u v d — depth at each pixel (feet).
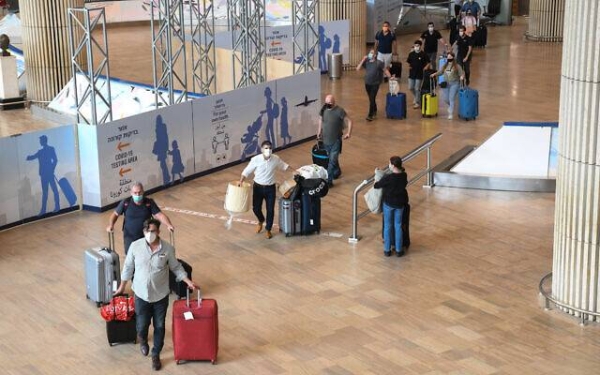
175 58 61.82
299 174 45.68
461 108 68.44
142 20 119.03
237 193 44.86
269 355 33.40
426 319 36.14
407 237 42.96
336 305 37.52
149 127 51.75
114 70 86.99
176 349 32.65
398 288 39.14
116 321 34.04
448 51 70.13
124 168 50.55
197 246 44.34
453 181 52.95
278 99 60.85
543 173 53.16
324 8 89.61
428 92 70.85
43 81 74.43
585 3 32.96
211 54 74.74
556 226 36.35
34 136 47.32
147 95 64.64
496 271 40.86
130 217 38.04
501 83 82.07
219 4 109.70
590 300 35.37
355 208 44.39
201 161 55.67
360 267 41.52
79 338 35.06
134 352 33.86
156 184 52.80
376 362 32.73
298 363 32.78
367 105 74.38
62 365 32.96
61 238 45.88
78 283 40.24
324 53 88.02
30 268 42.04
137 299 32.40
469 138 63.21
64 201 49.21
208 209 49.88
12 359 33.45
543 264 41.63
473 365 32.40
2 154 46.24
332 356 33.24
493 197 51.19
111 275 37.52
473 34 80.28
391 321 35.99
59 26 73.67
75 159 49.21
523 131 53.83
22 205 47.50
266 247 44.16
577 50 33.58
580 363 32.50
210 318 32.40
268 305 37.63
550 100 74.90
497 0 118.83
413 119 69.31
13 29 101.65
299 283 39.81
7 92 74.08
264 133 60.18
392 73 70.08
